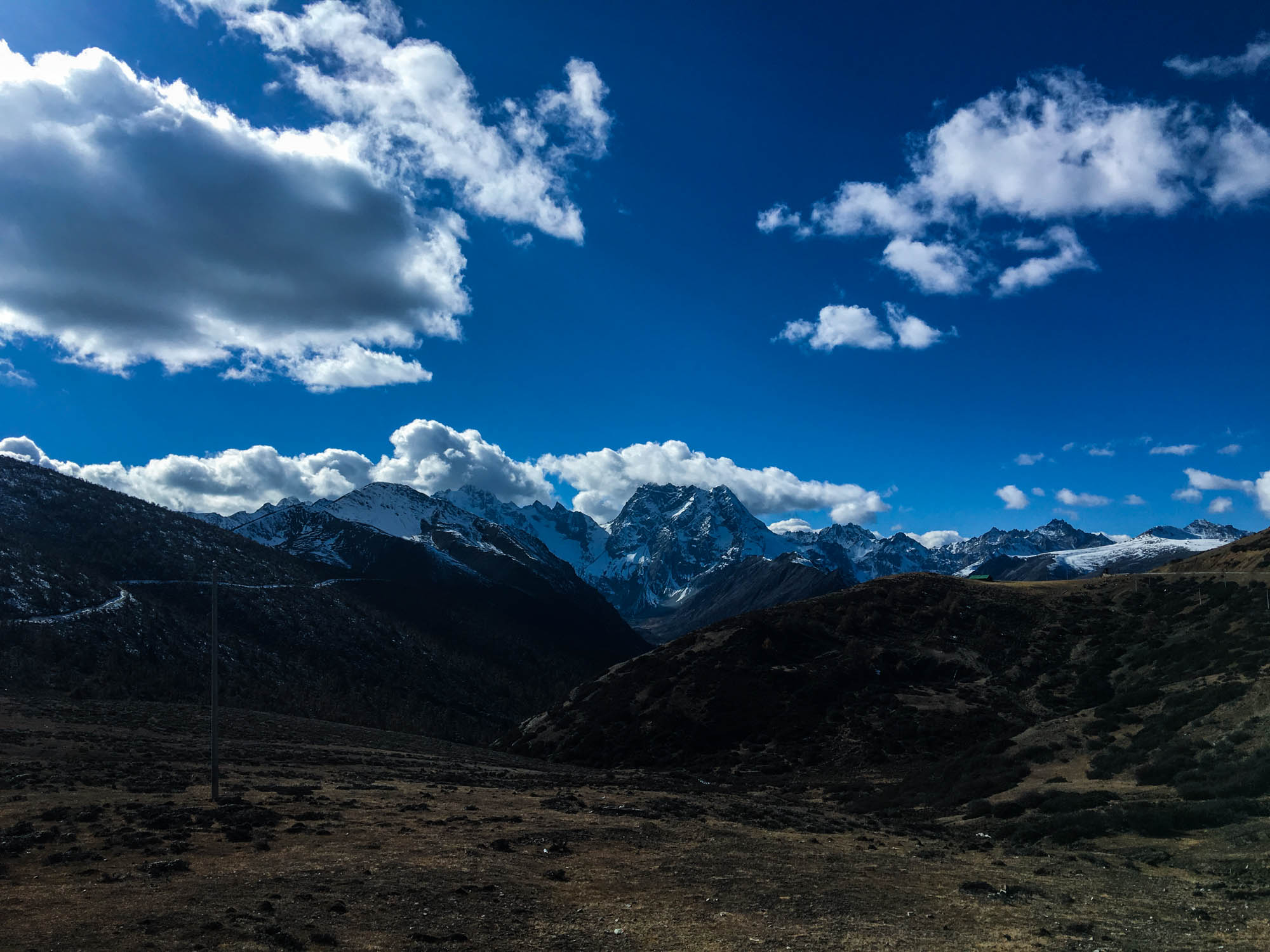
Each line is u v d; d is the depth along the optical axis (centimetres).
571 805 3747
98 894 1838
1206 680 5094
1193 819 3105
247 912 1755
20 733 5116
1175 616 7625
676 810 3722
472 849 2564
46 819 2611
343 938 1647
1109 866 2717
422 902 1933
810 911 2095
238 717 7831
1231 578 8094
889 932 1906
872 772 6197
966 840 3475
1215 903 2155
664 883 2327
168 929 1616
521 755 8425
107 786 3425
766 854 2805
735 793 5394
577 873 2370
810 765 6681
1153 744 4275
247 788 3650
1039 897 2270
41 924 1600
